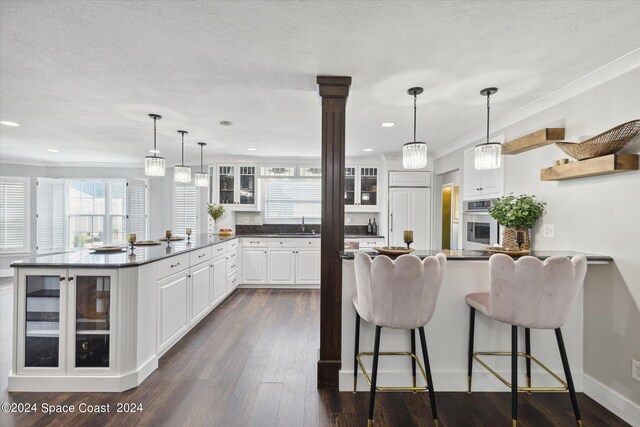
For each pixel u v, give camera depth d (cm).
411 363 234
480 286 234
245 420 196
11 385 226
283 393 226
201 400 216
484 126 357
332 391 230
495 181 344
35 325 231
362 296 196
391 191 524
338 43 191
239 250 535
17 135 417
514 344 186
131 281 233
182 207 632
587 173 214
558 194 257
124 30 178
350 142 444
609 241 213
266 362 273
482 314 235
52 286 233
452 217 477
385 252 230
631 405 197
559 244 256
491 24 171
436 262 184
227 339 322
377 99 278
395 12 161
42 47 196
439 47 194
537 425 195
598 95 225
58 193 627
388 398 223
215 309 423
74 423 192
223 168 573
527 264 180
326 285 238
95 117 336
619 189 206
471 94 264
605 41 185
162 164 369
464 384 234
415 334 232
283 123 357
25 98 281
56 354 233
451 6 156
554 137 252
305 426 192
